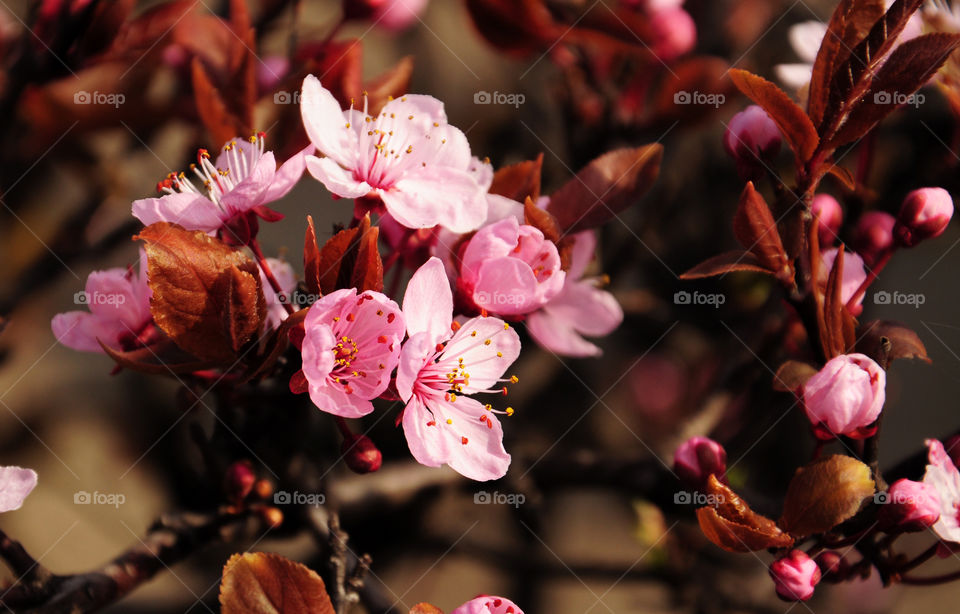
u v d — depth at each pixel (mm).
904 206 292
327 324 267
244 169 288
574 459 340
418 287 270
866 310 342
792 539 273
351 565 298
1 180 335
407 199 279
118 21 319
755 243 277
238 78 298
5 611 287
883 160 337
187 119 333
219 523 302
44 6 317
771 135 286
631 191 294
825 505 272
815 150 276
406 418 273
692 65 352
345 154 280
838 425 277
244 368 272
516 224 280
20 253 364
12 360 374
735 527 272
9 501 273
